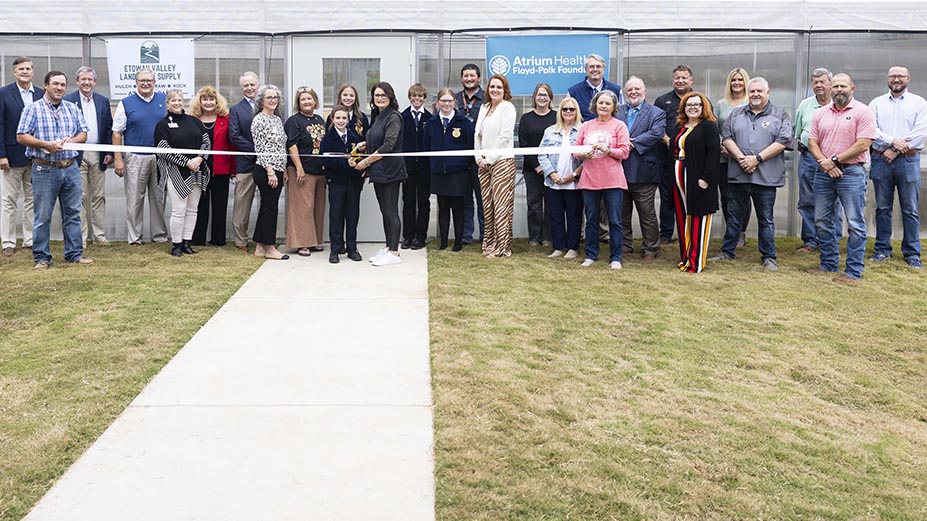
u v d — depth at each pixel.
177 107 9.31
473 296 7.62
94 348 6.05
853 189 8.54
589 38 10.45
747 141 9.15
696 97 8.63
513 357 5.95
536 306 7.32
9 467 4.18
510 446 4.50
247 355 5.99
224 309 7.19
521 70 10.52
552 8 10.44
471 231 10.41
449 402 5.07
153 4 10.45
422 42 10.52
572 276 8.53
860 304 7.70
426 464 4.29
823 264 8.98
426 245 10.24
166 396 5.19
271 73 10.56
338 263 9.20
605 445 4.55
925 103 9.18
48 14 10.41
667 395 5.34
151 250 9.78
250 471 4.20
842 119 8.48
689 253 8.85
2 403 5.01
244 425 4.76
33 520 3.72
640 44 10.55
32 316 6.94
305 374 5.61
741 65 10.60
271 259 9.39
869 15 10.52
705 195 8.62
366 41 10.52
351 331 6.59
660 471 4.29
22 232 10.60
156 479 4.11
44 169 8.61
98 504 3.86
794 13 10.48
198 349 6.11
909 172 9.27
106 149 8.76
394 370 5.70
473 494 3.98
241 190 9.80
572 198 9.34
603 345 6.33
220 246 10.15
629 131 9.34
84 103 9.71
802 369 6.00
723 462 4.42
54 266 8.83
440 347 6.12
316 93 10.36
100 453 4.38
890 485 4.28
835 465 4.47
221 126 9.80
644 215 9.42
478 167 10.00
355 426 4.76
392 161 8.98
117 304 7.26
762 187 9.11
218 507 3.85
